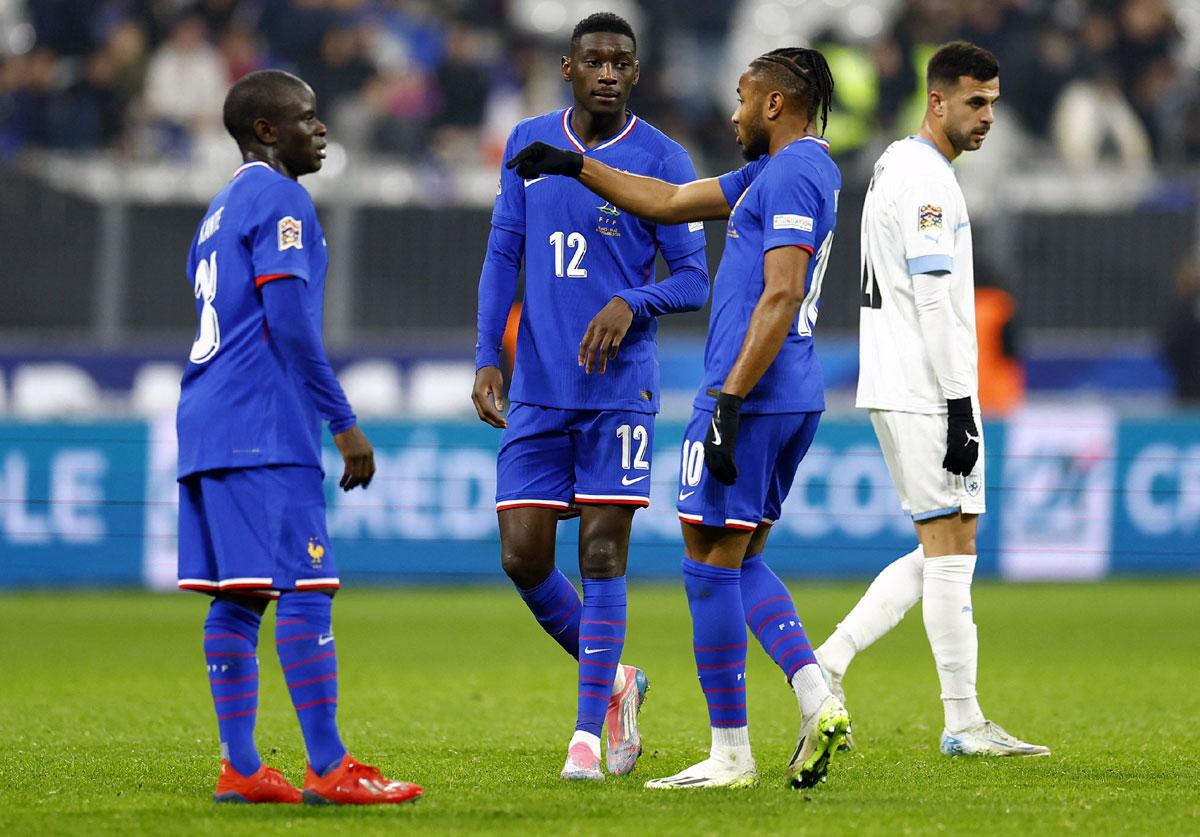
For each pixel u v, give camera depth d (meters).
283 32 63.50
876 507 47.88
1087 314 53.44
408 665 30.66
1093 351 53.22
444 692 26.38
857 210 52.97
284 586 15.19
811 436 17.47
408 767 18.17
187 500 15.83
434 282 52.94
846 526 47.94
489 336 18.94
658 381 18.89
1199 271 53.16
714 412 16.42
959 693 19.47
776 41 69.94
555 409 18.34
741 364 16.25
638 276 18.84
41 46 62.72
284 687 26.77
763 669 29.89
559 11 69.31
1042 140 62.59
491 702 25.03
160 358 52.00
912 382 19.33
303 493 15.38
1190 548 47.31
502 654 32.69
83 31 62.72
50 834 13.65
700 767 16.81
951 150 19.66
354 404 51.28
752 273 16.81
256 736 21.20
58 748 19.86
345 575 47.94
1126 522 47.38
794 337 17.06
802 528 48.03
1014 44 62.62
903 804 15.36
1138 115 63.22
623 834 13.63
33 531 47.94
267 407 15.33
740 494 16.77
